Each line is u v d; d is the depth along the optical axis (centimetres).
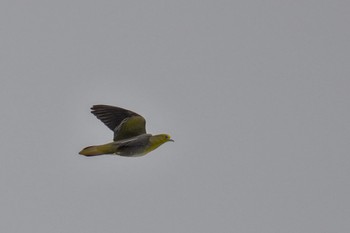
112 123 1453
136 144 1445
